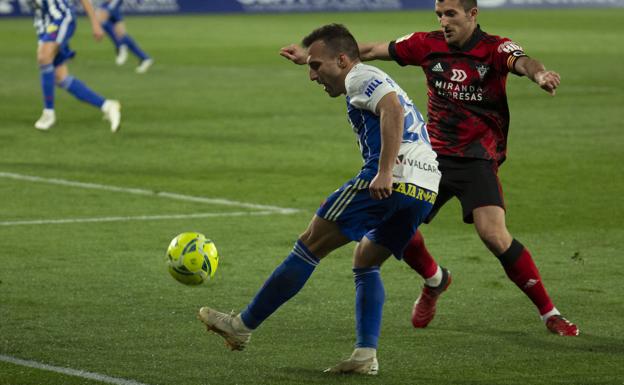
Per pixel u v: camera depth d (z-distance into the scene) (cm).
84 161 3306
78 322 1683
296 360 1502
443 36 1736
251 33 9269
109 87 5447
